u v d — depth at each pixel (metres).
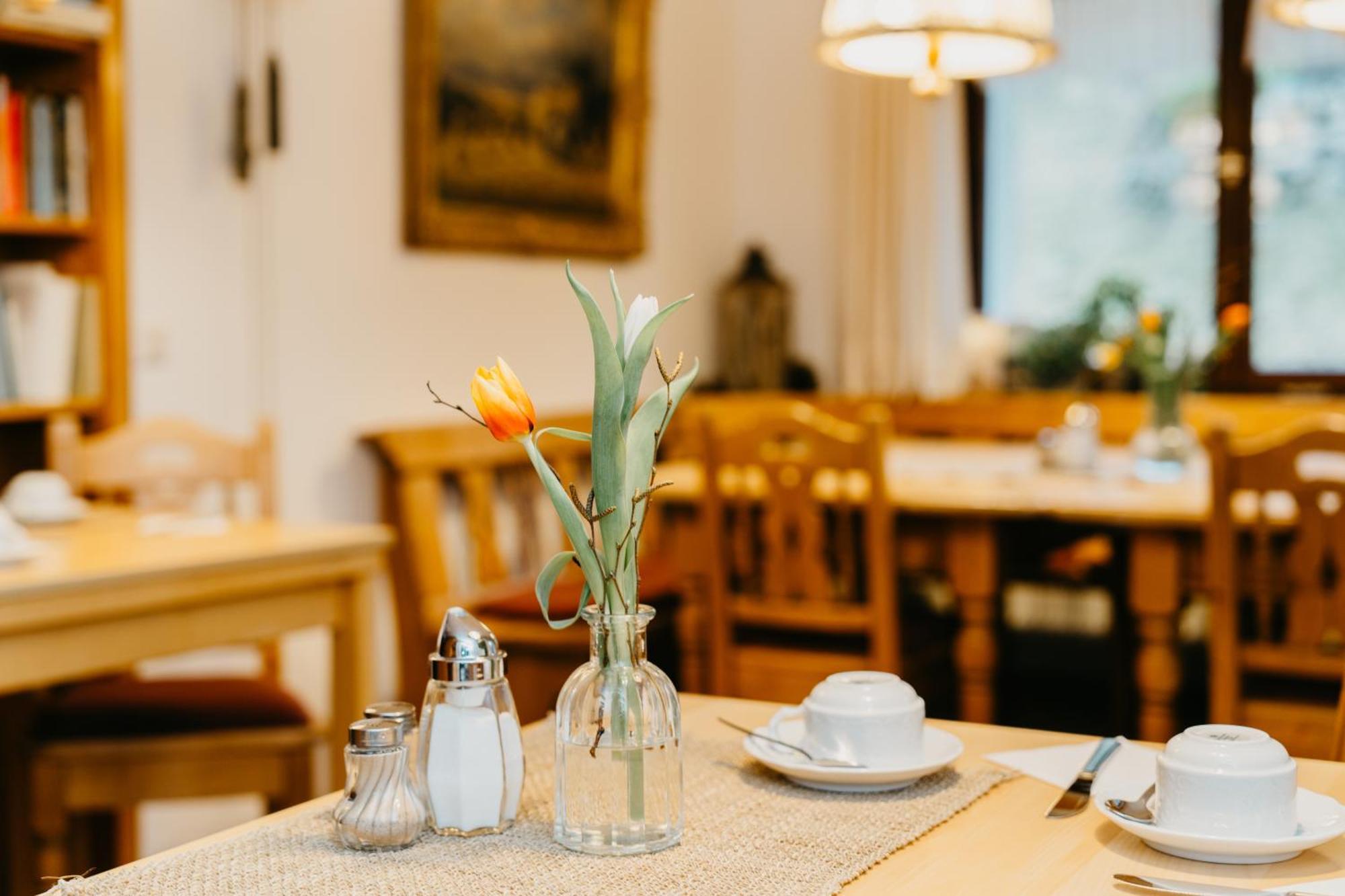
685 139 5.50
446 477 4.28
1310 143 4.96
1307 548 2.58
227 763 2.56
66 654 2.14
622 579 1.11
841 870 1.04
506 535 4.48
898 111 5.34
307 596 2.54
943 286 5.34
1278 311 5.05
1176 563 2.91
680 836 1.12
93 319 3.03
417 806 1.12
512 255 4.61
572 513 1.10
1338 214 4.94
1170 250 5.22
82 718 2.54
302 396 3.85
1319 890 0.99
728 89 5.77
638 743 1.09
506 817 1.16
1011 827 1.15
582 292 1.05
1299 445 2.54
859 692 1.27
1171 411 3.48
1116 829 1.14
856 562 3.41
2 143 2.89
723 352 5.62
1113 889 1.00
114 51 3.02
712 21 5.64
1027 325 5.37
